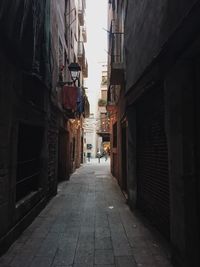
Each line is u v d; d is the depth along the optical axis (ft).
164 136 17.43
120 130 38.24
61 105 39.11
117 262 13.91
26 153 22.57
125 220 21.71
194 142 12.25
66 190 37.37
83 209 25.77
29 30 18.42
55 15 33.53
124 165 35.17
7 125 15.93
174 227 13.30
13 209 16.93
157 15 16.12
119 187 39.65
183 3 11.78
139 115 25.25
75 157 70.38
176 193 13.01
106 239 17.30
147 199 22.13
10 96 16.43
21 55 16.88
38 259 14.29
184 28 10.73
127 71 28.09
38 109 24.11
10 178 16.44
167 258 14.37
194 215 12.01
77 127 75.20
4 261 14.05
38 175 25.75
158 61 14.98
